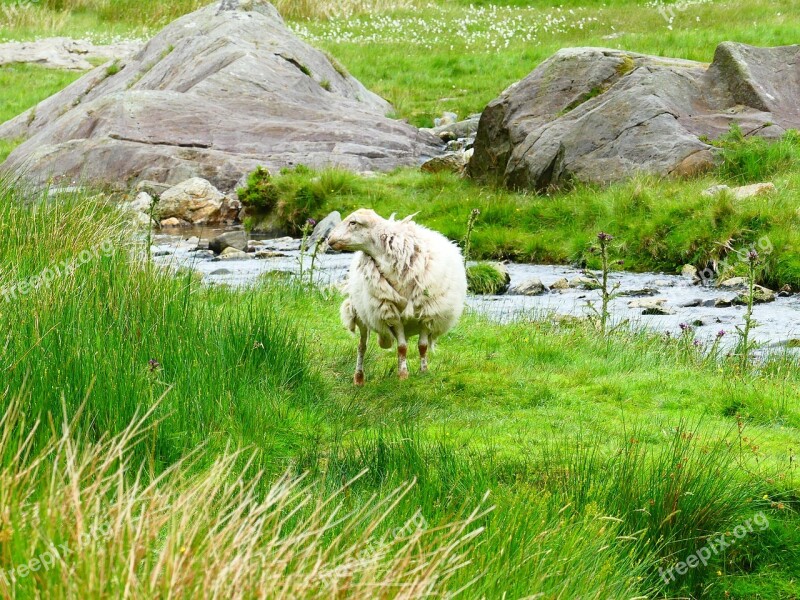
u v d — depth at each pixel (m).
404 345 14.21
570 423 12.30
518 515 8.56
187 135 39.59
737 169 29.67
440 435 11.59
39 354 10.20
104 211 17.48
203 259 27.44
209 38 46.62
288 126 40.78
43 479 7.04
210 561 5.88
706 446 11.01
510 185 34.25
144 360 11.58
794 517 9.88
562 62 35.94
